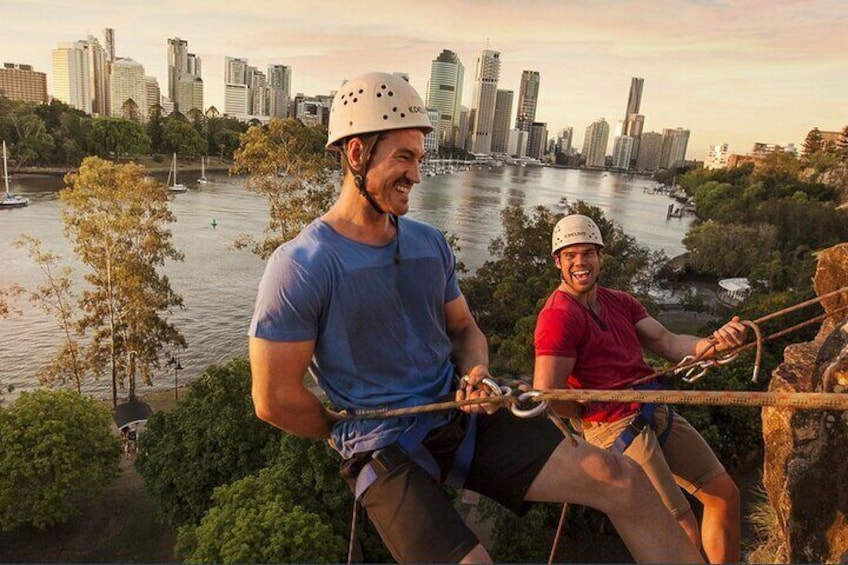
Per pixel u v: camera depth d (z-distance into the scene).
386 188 2.15
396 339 2.26
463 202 109.81
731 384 21.89
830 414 3.59
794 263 63.69
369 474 2.21
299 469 17.33
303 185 36.84
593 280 3.46
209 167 131.88
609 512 2.10
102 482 22.34
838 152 134.38
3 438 20.48
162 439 20.61
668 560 2.05
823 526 3.52
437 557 2.03
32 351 35.22
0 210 67.12
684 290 64.06
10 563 20.69
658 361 20.73
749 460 23.25
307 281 2.13
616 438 3.34
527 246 43.84
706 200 117.50
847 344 3.68
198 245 57.91
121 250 31.22
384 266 2.22
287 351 2.13
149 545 21.62
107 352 31.78
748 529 18.08
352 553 2.36
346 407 2.28
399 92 2.13
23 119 101.75
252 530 14.77
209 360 35.78
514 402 1.96
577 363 3.49
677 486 3.23
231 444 19.45
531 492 2.16
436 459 2.23
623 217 117.06
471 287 40.47
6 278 45.00
